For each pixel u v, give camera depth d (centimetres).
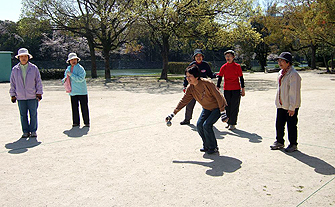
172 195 363
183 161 488
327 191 370
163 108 1023
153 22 2236
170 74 3678
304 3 3734
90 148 566
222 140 617
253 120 812
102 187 388
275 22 4041
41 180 413
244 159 495
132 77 3031
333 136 633
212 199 351
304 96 1285
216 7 2228
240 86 730
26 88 640
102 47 2955
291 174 427
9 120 838
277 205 336
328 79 2402
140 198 355
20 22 2614
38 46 5300
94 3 2619
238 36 2309
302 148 554
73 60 731
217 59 6888
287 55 525
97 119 846
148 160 495
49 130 717
